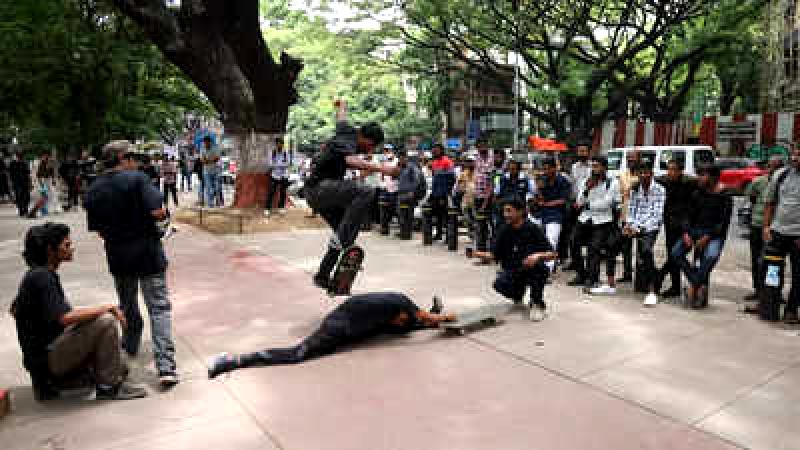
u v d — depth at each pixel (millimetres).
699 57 21641
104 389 3689
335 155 4898
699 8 18844
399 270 7668
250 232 10984
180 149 33875
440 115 39781
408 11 20469
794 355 4469
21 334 3598
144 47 17141
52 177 14742
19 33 15070
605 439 3154
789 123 19000
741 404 3588
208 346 4656
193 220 12445
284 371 4145
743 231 11836
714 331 5086
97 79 16344
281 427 3303
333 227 5160
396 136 41844
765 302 5438
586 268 6934
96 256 8469
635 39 21094
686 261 5895
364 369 4180
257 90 11867
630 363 4285
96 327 3596
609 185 6477
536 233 5445
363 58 22547
